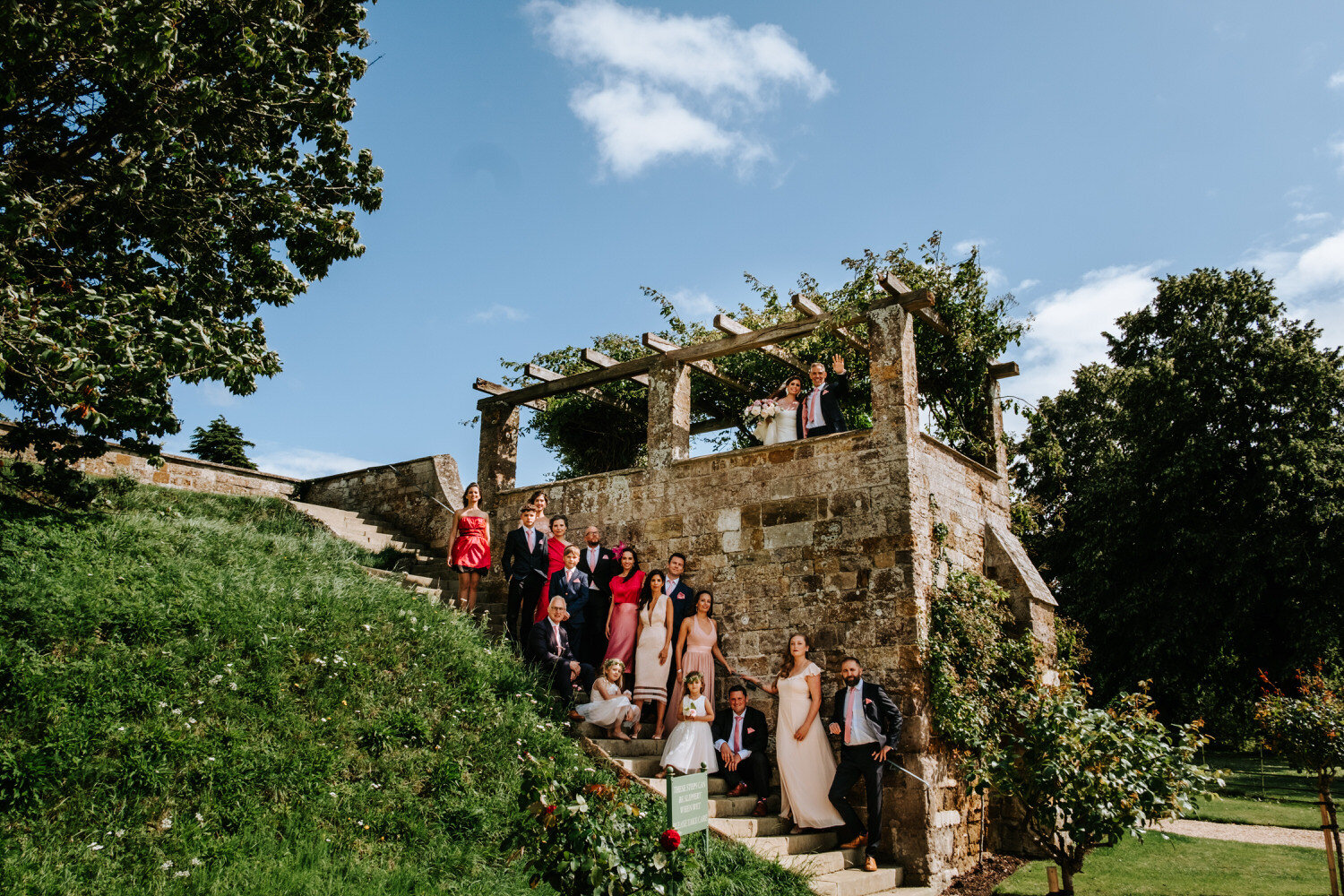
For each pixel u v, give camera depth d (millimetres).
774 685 9453
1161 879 9000
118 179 7754
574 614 9773
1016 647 9820
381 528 13859
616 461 15562
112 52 6941
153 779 5586
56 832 5035
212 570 8336
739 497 10422
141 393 7270
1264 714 9609
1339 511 18062
